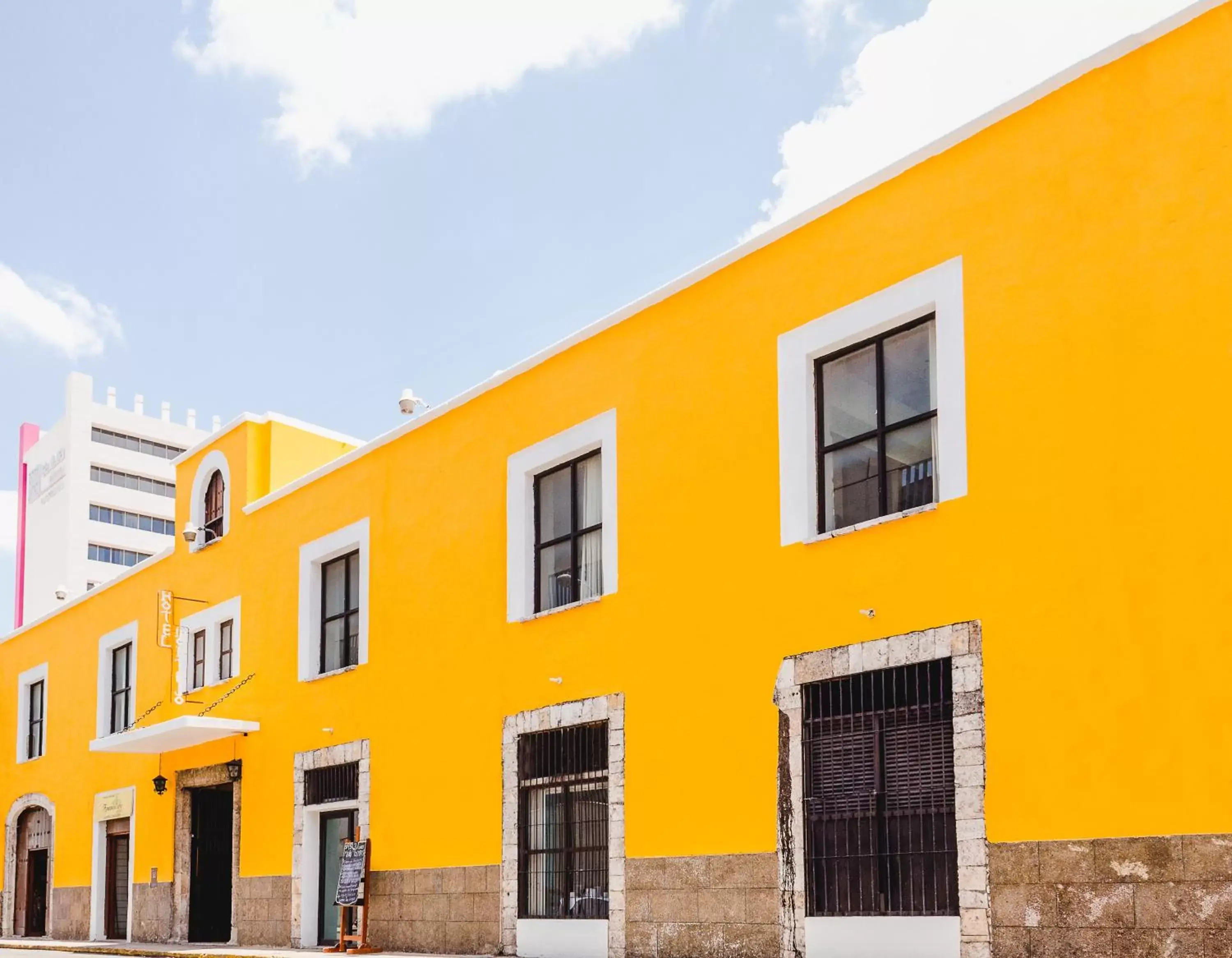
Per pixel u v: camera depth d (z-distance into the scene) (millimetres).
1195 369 9242
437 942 15328
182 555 22750
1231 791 8594
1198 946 8594
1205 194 9367
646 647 13195
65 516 74688
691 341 13359
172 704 21734
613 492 13984
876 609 11047
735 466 12609
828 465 11930
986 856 9812
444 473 16672
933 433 11109
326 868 17922
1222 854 8562
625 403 14039
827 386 12070
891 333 11570
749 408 12570
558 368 15094
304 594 18969
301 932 17703
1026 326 10359
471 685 15523
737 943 11672
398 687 16750
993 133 10844
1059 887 9367
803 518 11820
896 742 10766
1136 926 8922
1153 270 9594
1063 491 9898
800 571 11758
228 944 19391
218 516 22078
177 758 21578
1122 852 9070
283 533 19781
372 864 16562
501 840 14594
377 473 17922
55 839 25672
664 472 13383
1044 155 10438
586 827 13750
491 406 16047
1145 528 9359
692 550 12898
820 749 11344
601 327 14461
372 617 17516
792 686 11586
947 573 10570
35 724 27828
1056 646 9727
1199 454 9133
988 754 9984
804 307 12188
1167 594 9156
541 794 14398
